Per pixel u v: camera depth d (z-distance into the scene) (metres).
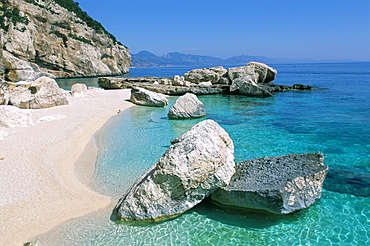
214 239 6.93
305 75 78.44
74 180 10.27
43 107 24.27
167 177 7.41
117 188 9.73
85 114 22.14
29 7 73.12
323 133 15.87
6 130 16.28
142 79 46.84
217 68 42.53
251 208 7.82
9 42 65.31
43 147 13.44
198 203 8.53
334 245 6.58
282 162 8.98
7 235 6.99
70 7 104.62
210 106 27.06
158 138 15.86
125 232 7.25
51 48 77.75
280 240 6.84
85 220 7.75
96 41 92.94
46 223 7.55
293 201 7.50
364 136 14.95
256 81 39.78
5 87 24.91
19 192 9.02
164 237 7.03
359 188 9.15
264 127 17.83
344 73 84.94
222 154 8.42
